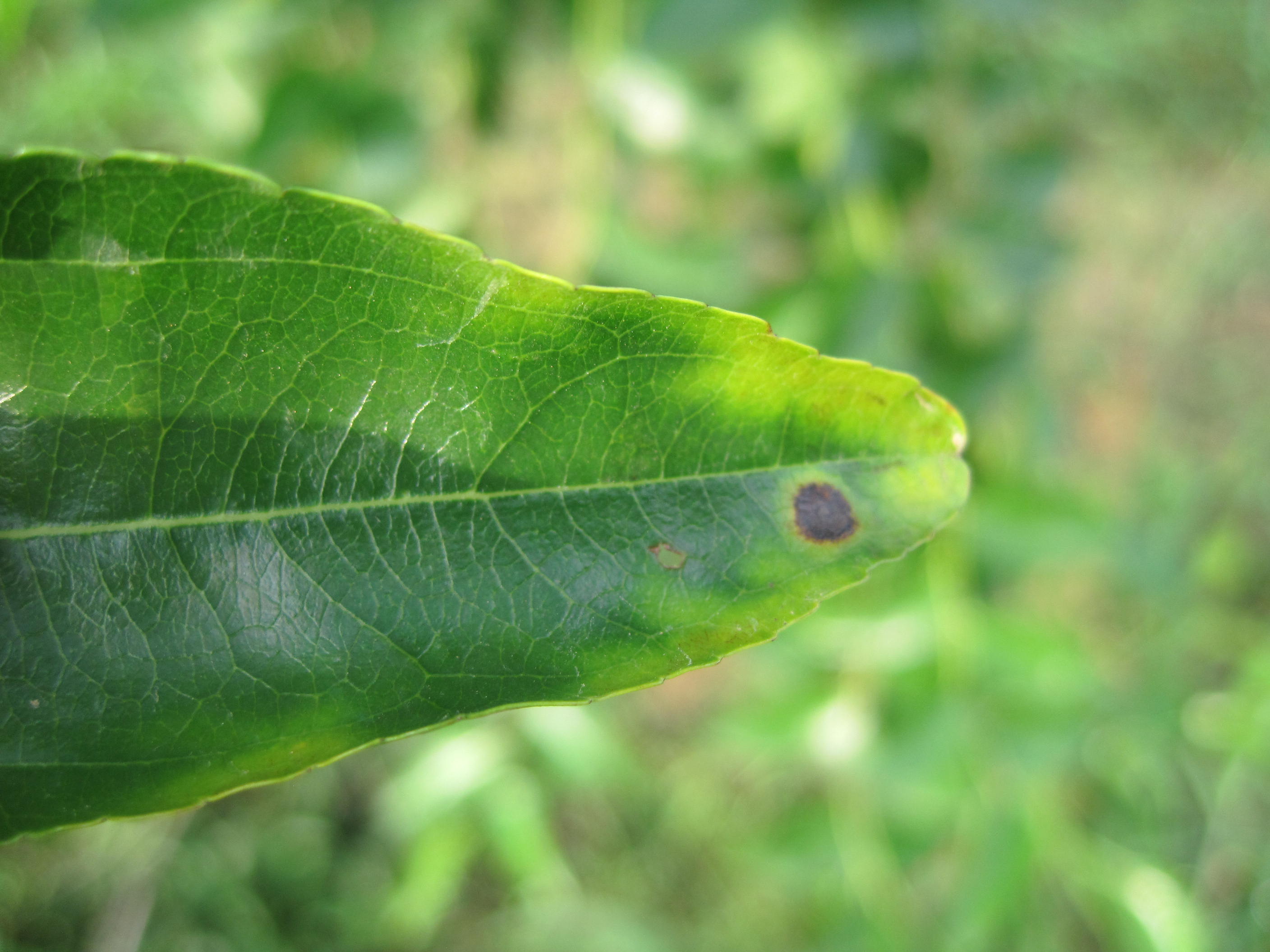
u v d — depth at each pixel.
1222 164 0.33
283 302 0.07
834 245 0.19
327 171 0.18
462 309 0.07
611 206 0.17
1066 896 0.27
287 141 0.17
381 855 0.29
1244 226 0.33
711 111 0.18
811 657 0.20
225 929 0.28
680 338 0.07
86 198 0.07
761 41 0.17
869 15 0.18
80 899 0.27
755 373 0.07
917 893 0.26
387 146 0.18
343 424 0.07
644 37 0.16
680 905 0.30
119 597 0.07
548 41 0.18
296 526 0.07
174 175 0.07
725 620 0.07
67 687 0.07
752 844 0.23
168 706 0.07
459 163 0.22
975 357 0.20
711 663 0.07
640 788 0.31
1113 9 0.30
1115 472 0.32
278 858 0.29
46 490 0.07
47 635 0.07
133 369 0.07
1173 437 0.33
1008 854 0.20
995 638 0.19
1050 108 0.32
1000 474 0.19
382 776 0.30
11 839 0.07
